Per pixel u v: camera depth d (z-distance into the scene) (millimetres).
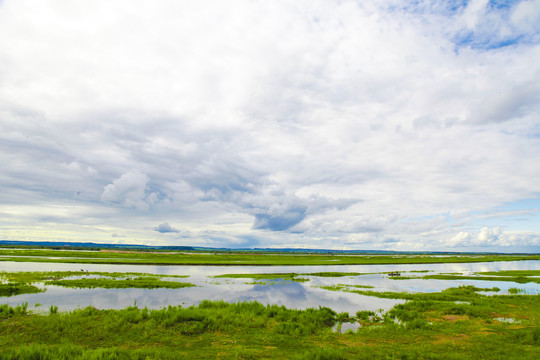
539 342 14828
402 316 20922
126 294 28938
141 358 11969
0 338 14266
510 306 24875
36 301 24625
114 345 14062
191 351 13344
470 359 12484
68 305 23297
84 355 11719
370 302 27766
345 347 14273
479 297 29766
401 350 13625
